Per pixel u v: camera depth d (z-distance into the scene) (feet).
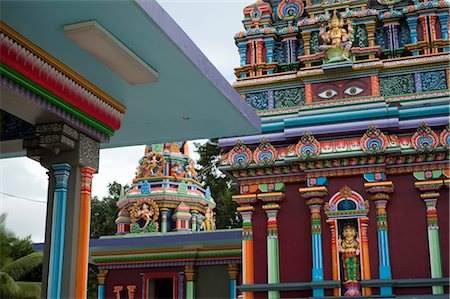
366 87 43.78
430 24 45.39
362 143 41.24
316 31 48.06
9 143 26.55
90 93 25.81
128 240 58.85
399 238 40.60
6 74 21.21
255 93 46.65
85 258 24.79
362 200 41.11
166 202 67.77
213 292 58.54
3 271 62.28
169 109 29.07
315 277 40.52
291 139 43.80
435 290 38.96
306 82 45.06
